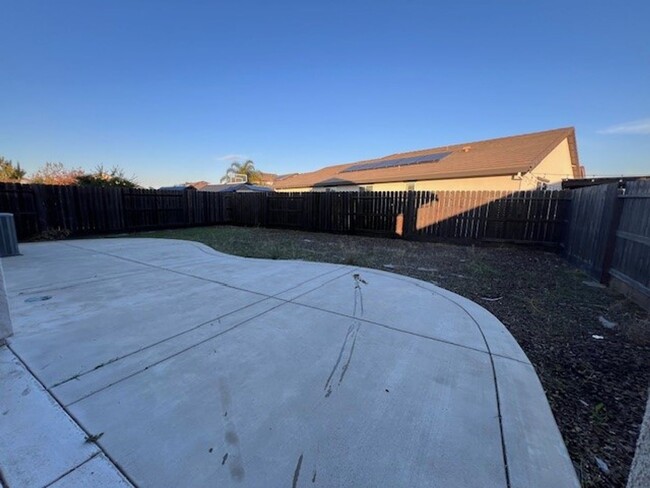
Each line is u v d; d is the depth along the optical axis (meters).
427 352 2.56
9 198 8.65
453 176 12.91
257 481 1.34
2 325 2.59
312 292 4.10
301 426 1.69
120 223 11.21
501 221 8.67
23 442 1.54
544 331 3.10
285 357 2.43
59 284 4.40
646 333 2.97
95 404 1.84
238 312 3.36
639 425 1.81
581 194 6.20
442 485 1.34
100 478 1.35
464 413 1.83
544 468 1.45
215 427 1.67
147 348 2.55
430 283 4.68
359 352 2.53
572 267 6.20
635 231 4.12
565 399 2.04
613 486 1.39
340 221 11.57
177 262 5.98
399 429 1.68
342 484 1.33
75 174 16.14
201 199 14.08
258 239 9.77
